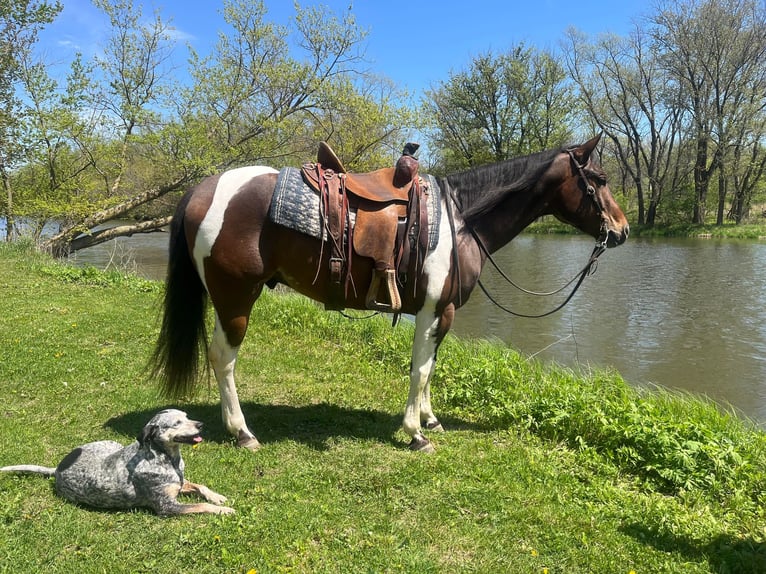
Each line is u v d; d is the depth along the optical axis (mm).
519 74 35344
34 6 13398
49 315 7082
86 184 15273
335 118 16172
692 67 31938
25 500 2986
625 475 3889
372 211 3508
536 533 2992
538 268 18500
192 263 3627
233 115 14875
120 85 14633
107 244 23297
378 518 3027
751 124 30203
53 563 2525
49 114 13758
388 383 5418
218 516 2896
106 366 5266
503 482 3523
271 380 5293
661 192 35719
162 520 2863
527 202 3947
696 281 15320
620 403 4836
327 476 3438
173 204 16984
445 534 2926
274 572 2533
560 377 5746
